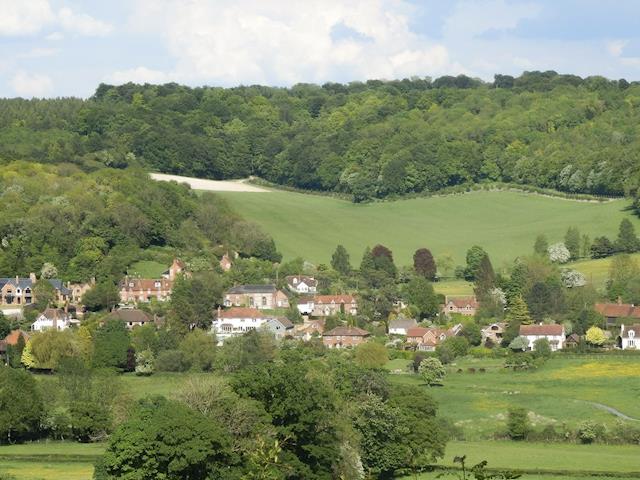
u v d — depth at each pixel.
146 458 147.12
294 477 152.12
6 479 172.62
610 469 190.00
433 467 189.50
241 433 155.75
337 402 180.25
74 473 180.38
